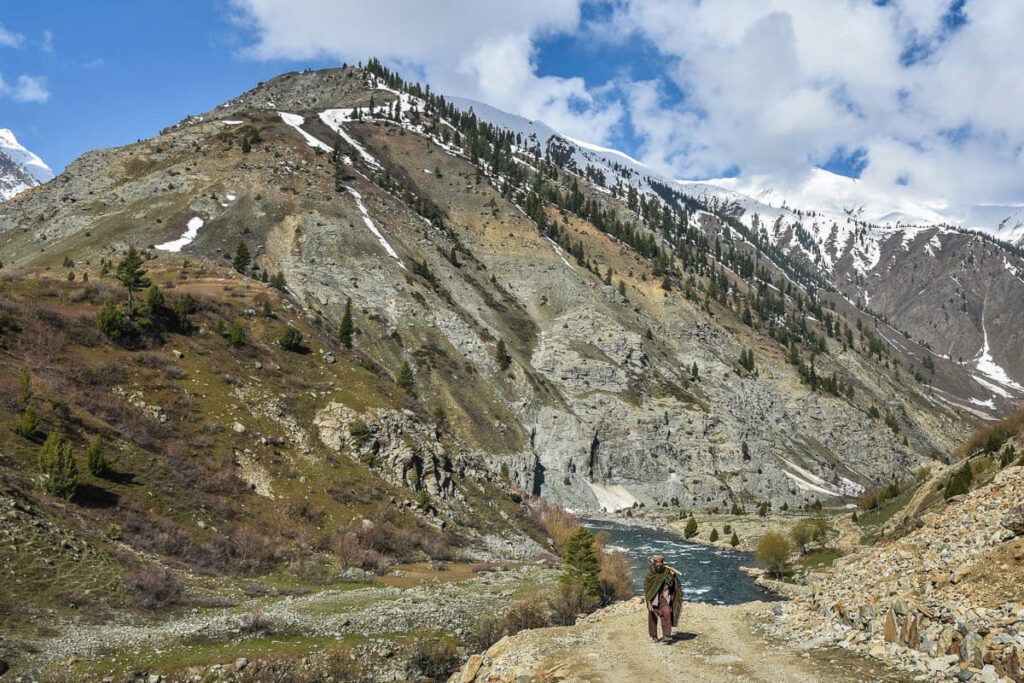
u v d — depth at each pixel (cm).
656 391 16962
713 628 1812
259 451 5288
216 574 3819
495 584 4538
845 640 1408
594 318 18088
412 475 6209
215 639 2944
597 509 13362
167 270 10131
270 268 13350
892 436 18788
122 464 4250
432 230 19162
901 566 1756
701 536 10544
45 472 3644
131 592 3180
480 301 16975
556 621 3781
